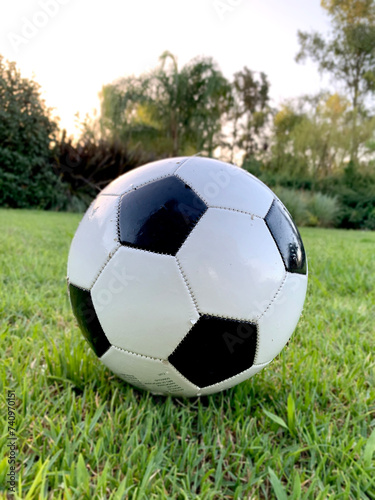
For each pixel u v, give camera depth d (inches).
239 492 10.1
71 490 9.8
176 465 10.8
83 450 11.1
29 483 9.9
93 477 10.5
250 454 11.6
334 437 12.2
